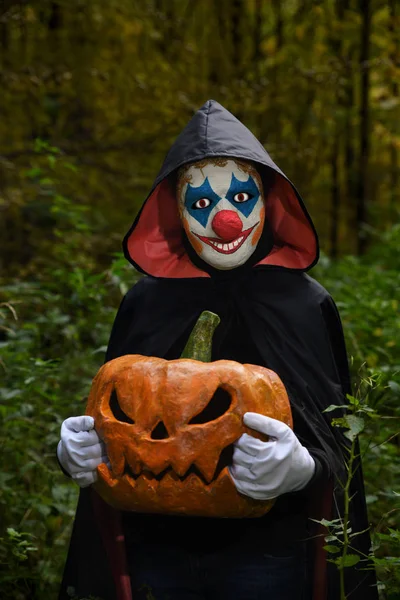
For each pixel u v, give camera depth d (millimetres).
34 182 9047
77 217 7293
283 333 4355
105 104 9859
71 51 9977
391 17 11203
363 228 10156
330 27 11039
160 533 4234
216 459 3805
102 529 4309
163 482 3848
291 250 4547
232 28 10938
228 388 3861
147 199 4395
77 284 6445
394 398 5551
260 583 4129
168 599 4184
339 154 11891
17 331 6477
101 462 4012
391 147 11836
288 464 3777
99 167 9570
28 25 9977
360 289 7406
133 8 9977
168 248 4621
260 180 4418
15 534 4723
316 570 4238
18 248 9406
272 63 10656
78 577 4543
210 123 4352
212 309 4465
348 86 10547
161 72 9875
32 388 5449
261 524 4172
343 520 4262
